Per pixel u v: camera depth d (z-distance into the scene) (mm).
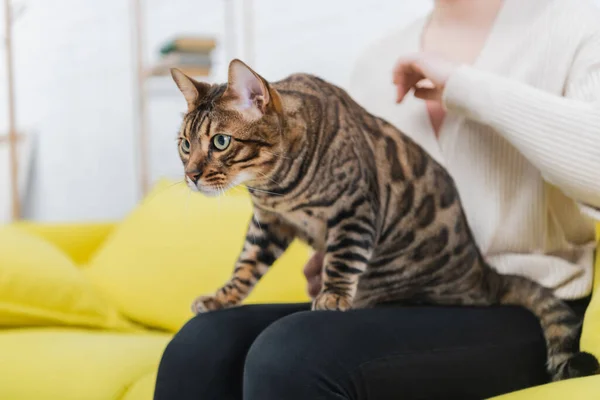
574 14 1107
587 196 997
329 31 2316
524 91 1017
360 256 1042
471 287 1132
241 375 1023
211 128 1061
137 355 1571
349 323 942
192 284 1876
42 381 1480
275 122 1043
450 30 1279
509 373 982
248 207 1952
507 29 1175
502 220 1144
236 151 1057
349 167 1040
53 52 3762
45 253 2014
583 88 1052
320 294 1054
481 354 960
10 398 1473
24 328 1911
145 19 3191
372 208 1059
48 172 3852
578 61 1077
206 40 2590
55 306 1912
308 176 1047
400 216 1124
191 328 1061
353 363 882
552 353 1000
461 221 1134
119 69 3248
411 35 1334
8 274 1896
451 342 951
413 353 918
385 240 1131
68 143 3672
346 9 2252
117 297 2033
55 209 3803
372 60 1359
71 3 3594
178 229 2014
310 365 864
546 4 1148
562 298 1096
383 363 896
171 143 2930
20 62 3881
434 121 1238
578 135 970
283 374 863
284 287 1734
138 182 3127
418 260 1137
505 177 1145
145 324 1979
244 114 1053
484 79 1043
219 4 2793
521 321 1029
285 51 2492
